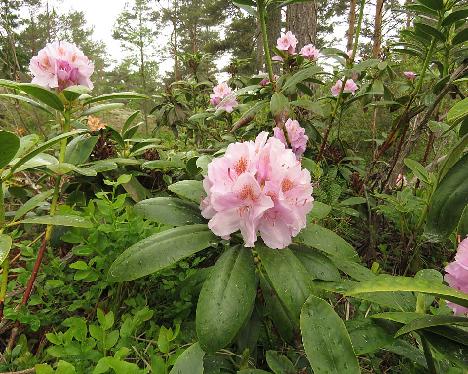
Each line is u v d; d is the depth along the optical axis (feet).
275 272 1.41
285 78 3.32
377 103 3.35
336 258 1.73
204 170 1.90
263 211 1.43
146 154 3.04
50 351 1.35
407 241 2.67
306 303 1.23
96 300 1.88
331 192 2.87
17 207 3.26
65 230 2.30
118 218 1.89
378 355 1.73
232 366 1.54
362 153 5.10
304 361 1.56
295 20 6.16
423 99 2.94
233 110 4.49
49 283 1.74
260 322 1.72
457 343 1.12
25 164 1.85
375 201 3.09
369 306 1.82
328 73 3.63
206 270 2.01
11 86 1.77
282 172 1.47
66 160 2.33
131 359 1.63
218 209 1.49
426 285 0.99
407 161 2.42
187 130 5.35
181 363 1.33
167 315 1.83
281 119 2.68
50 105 1.96
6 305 1.91
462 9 2.34
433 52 2.91
